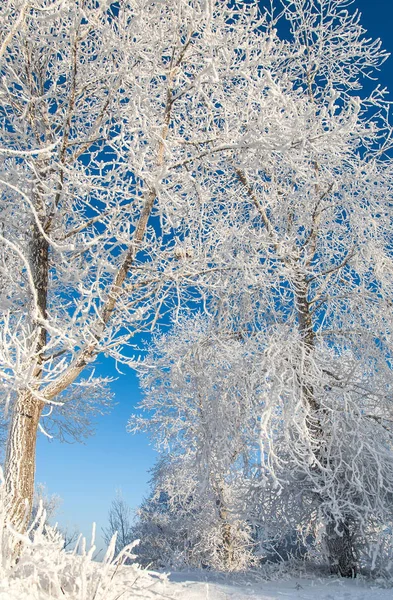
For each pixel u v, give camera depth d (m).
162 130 4.79
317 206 7.48
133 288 5.40
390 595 5.24
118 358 4.75
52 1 4.34
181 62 4.84
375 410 7.89
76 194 5.22
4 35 4.72
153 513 16.67
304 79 8.12
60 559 3.27
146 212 4.96
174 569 13.02
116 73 4.38
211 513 11.59
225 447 6.91
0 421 9.39
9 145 5.21
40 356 4.89
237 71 4.04
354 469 6.62
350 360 7.30
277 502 7.63
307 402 6.27
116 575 3.43
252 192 6.80
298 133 4.08
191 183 5.11
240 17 4.62
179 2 4.12
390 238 7.69
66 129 4.69
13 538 3.48
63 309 6.29
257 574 7.48
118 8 4.62
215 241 6.08
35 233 5.45
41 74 5.46
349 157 7.00
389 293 7.27
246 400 6.39
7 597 2.49
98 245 4.77
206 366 8.05
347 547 7.32
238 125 4.61
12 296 5.39
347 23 7.92
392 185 7.49
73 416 8.99
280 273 6.32
